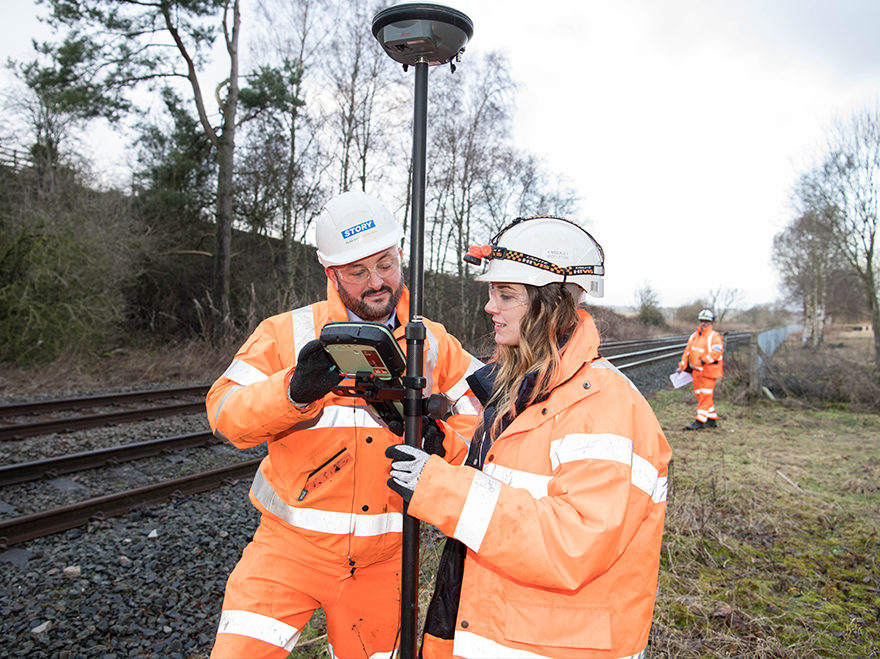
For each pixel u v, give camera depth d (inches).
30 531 145.6
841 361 443.8
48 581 124.3
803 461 237.0
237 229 669.9
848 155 652.1
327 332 48.9
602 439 46.2
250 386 62.9
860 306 952.3
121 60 567.5
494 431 55.8
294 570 67.1
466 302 793.6
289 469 68.4
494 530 44.1
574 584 42.3
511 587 48.9
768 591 127.7
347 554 67.1
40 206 430.3
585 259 53.7
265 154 645.3
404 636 51.7
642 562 49.4
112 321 483.2
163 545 143.8
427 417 55.0
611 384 49.2
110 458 207.5
